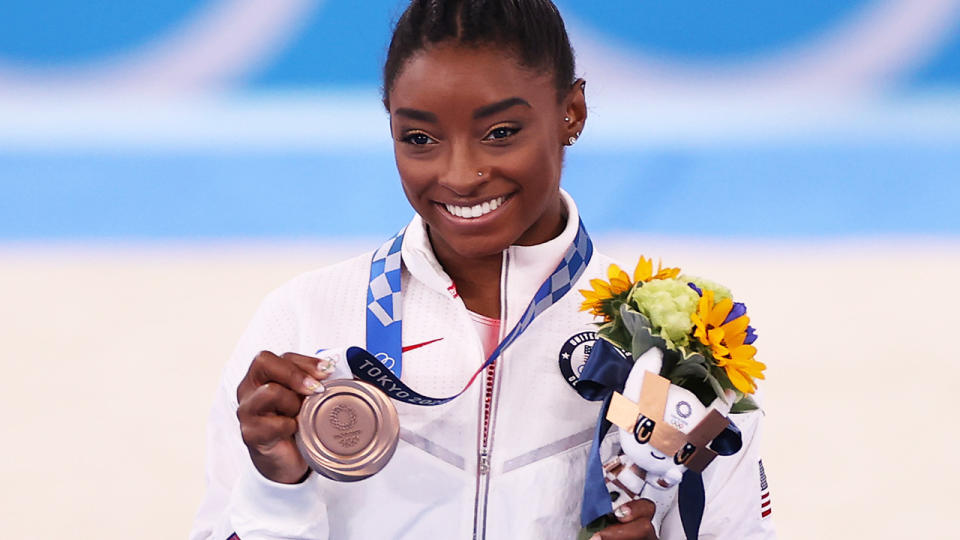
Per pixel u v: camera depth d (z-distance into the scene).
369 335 7.25
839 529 16.45
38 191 38.06
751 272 28.86
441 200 6.49
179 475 17.78
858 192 37.47
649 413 6.24
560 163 6.92
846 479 17.95
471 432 7.08
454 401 7.09
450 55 6.21
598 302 6.60
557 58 6.58
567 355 7.20
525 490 7.03
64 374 21.75
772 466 18.34
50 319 25.00
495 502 7.04
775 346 23.59
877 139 44.50
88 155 42.94
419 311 7.32
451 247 6.83
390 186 37.75
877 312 25.84
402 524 7.03
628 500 6.51
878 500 17.33
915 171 39.91
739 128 46.06
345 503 7.05
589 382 6.66
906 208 35.94
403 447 7.03
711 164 40.47
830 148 43.03
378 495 7.03
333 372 6.60
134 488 17.38
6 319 24.98
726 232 33.06
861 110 48.09
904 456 18.72
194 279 28.11
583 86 7.00
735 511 7.25
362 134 45.62
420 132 6.38
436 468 7.04
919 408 20.52
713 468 7.19
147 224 34.44
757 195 37.06
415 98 6.28
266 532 6.50
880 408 20.48
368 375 6.50
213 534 7.02
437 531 7.04
